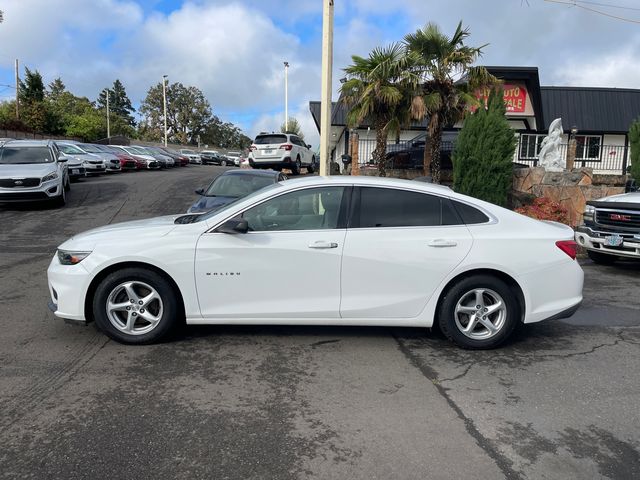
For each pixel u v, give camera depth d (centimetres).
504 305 486
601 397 400
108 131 7431
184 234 479
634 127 1410
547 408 382
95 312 480
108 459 309
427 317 486
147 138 8744
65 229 1207
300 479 293
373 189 496
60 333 521
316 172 2795
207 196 1031
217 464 306
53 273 485
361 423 356
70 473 295
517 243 484
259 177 1111
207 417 361
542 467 307
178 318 493
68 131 6350
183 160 4034
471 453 321
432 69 1402
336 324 487
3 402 377
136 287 486
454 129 1738
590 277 845
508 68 2247
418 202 495
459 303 487
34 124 5012
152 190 1828
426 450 324
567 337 539
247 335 524
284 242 475
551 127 1330
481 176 1191
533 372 446
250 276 475
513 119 2383
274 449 322
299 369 444
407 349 495
